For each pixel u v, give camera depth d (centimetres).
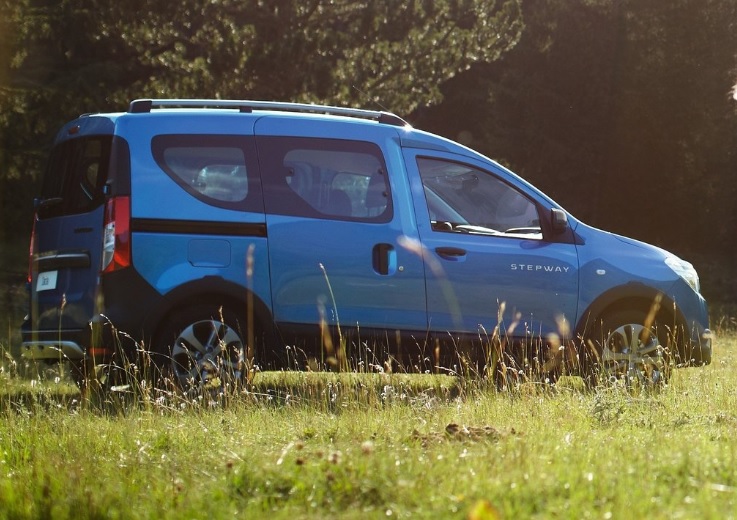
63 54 4675
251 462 926
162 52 4072
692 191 8481
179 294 1547
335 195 1641
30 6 4634
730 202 8538
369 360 1631
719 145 8438
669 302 1800
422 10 4303
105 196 1552
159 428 1227
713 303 5516
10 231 5347
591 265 1767
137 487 876
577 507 728
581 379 1898
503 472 840
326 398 1458
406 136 1697
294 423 1277
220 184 1591
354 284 1627
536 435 1082
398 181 1672
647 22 8225
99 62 4719
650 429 1202
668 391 1602
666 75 8231
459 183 1719
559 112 8338
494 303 1700
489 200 1734
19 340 2542
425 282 1661
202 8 3834
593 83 8256
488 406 1383
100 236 1552
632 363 1773
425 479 801
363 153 1664
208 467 954
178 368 1564
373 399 1355
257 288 1586
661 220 8588
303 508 773
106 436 1172
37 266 1697
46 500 814
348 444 1055
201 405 1400
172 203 1562
